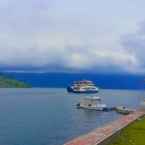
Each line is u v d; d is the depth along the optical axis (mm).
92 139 44875
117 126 61062
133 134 53062
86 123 128125
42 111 184750
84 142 42656
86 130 106000
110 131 51719
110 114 166500
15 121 132625
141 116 88312
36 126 116312
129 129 59938
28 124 122250
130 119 78125
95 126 117875
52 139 86188
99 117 152000
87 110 186750
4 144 78188
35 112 177875
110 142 45906
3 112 176125
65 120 138750
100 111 181500
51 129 107812
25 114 165375
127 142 45406
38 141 82750
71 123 127688
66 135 93438
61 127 113938
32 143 79812
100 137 45594
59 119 142625
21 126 115625
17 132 99375
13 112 177000
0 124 121312
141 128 61594
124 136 50844
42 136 91188
